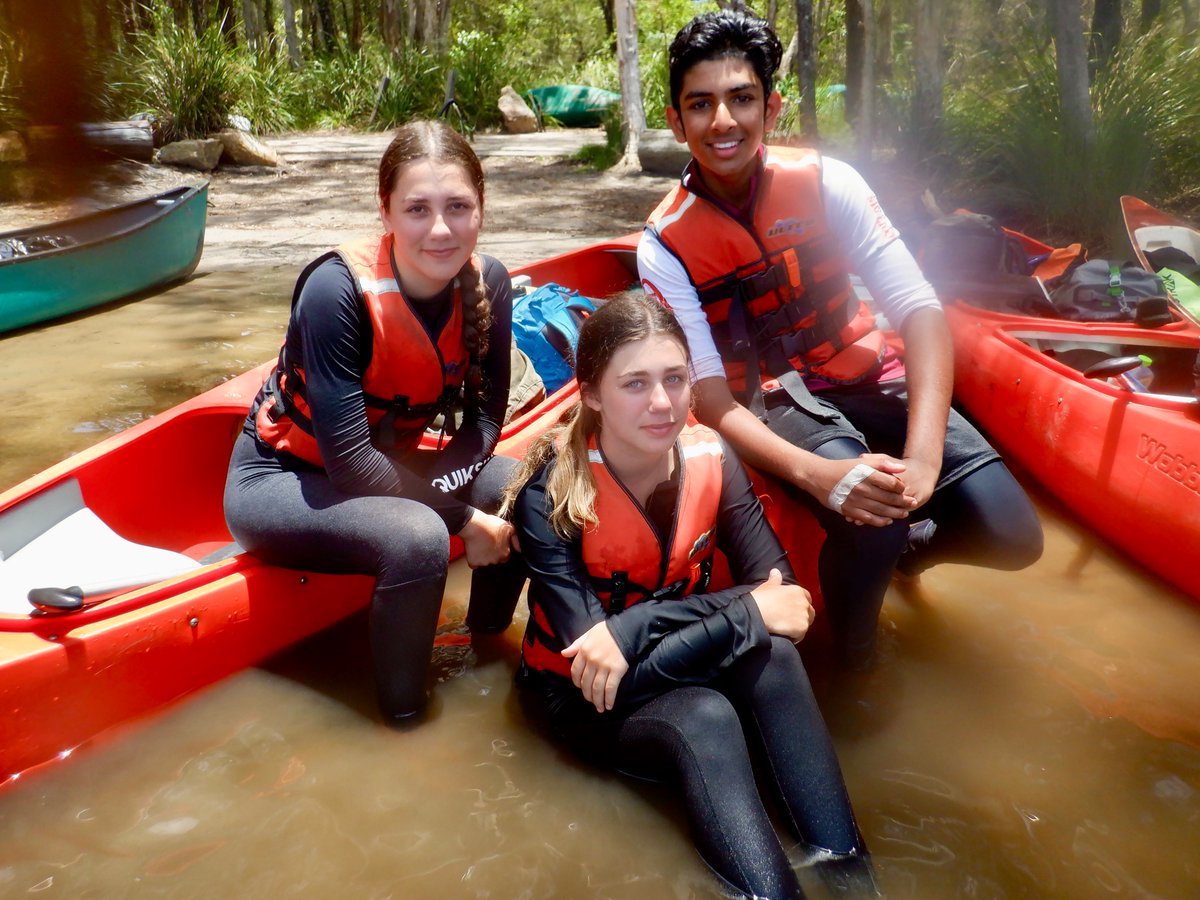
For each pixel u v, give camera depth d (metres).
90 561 2.25
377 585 1.97
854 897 1.55
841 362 2.36
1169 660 2.24
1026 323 3.30
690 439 1.93
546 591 1.86
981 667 2.23
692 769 1.63
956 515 2.23
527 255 6.72
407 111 14.84
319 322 1.95
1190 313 3.27
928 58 7.50
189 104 11.30
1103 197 6.20
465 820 1.76
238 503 2.16
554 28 25.12
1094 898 1.55
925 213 4.69
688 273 2.29
